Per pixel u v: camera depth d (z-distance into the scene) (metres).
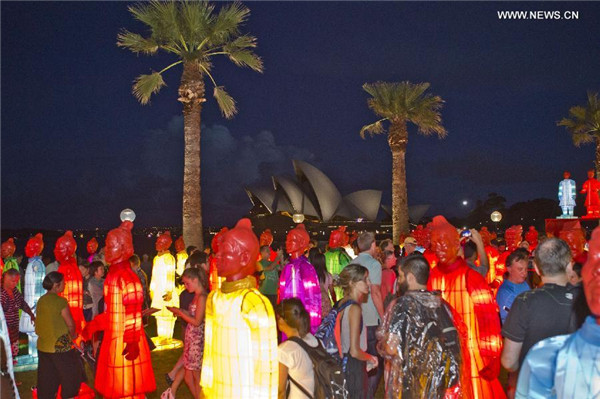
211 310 3.83
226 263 3.67
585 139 27.69
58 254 8.21
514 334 3.47
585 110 27.34
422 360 4.11
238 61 18.89
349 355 4.81
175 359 9.67
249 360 3.59
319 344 4.30
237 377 3.62
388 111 27.22
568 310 3.34
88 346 8.21
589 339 2.21
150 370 6.39
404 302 4.23
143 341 6.36
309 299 7.44
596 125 27.22
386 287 7.91
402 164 27.44
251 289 3.70
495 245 13.55
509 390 3.70
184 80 18.69
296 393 4.14
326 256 9.55
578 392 2.22
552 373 2.34
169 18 17.89
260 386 3.58
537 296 3.44
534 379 2.39
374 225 61.28
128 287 6.05
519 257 6.18
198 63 18.78
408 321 4.16
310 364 4.19
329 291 8.56
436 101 27.27
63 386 6.14
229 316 3.66
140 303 6.12
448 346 4.16
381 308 6.27
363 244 6.45
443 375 4.11
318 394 4.19
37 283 9.41
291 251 7.59
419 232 11.67
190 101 18.62
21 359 9.30
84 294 9.67
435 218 5.55
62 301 6.17
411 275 4.30
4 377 2.49
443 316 4.23
